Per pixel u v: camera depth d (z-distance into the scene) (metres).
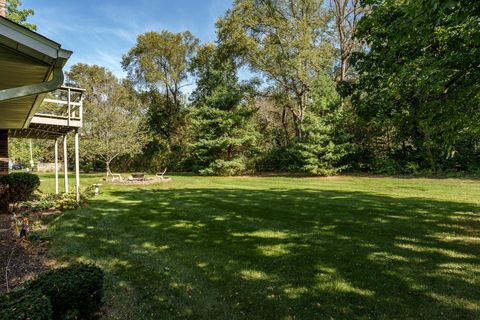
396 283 3.48
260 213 7.46
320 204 8.51
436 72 4.43
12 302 2.02
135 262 4.24
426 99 5.08
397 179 14.72
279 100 22.78
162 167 27.20
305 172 19.44
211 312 2.95
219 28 22.05
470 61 3.99
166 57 29.81
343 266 4.00
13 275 3.77
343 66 20.50
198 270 3.94
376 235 5.38
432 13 3.13
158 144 29.09
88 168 27.84
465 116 4.86
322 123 17.50
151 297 3.24
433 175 15.75
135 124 18.45
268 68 20.94
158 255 4.51
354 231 5.66
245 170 21.50
